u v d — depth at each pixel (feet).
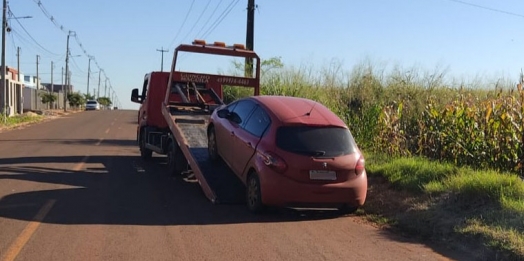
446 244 24.06
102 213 28.45
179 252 21.74
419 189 32.19
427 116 43.01
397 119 45.34
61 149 61.62
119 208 29.89
